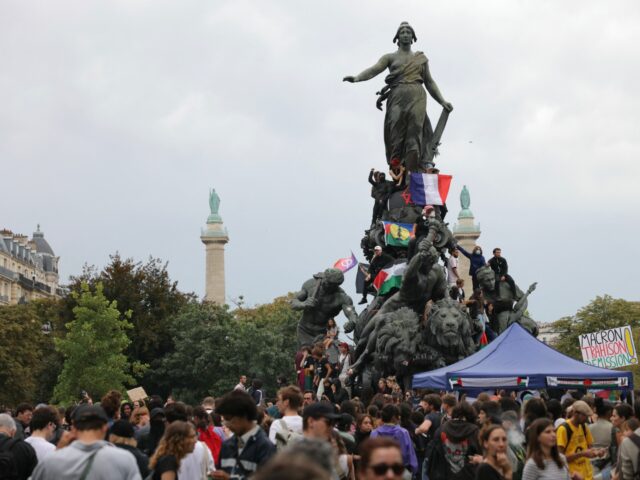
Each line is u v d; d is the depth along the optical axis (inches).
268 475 225.3
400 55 1785.2
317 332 1800.0
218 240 7032.5
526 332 1201.4
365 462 343.6
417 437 839.1
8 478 621.9
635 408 741.3
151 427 669.3
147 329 3939.5
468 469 643.5
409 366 1504.7
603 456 753.0
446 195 1729.8
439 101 1798.7
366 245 1785.2
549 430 579.5
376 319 1572.3
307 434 527.5
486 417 654.5
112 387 3336.6
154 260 4101.9
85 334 3344.0
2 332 3745.1
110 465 481.4
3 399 3799.2
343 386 1600.6
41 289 7047.2
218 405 513.0
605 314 4542.3
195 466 591.2
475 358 1176.2
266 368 3932.1
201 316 3978.8
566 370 1129.4
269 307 5821.9
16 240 6958.7
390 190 1780.3
